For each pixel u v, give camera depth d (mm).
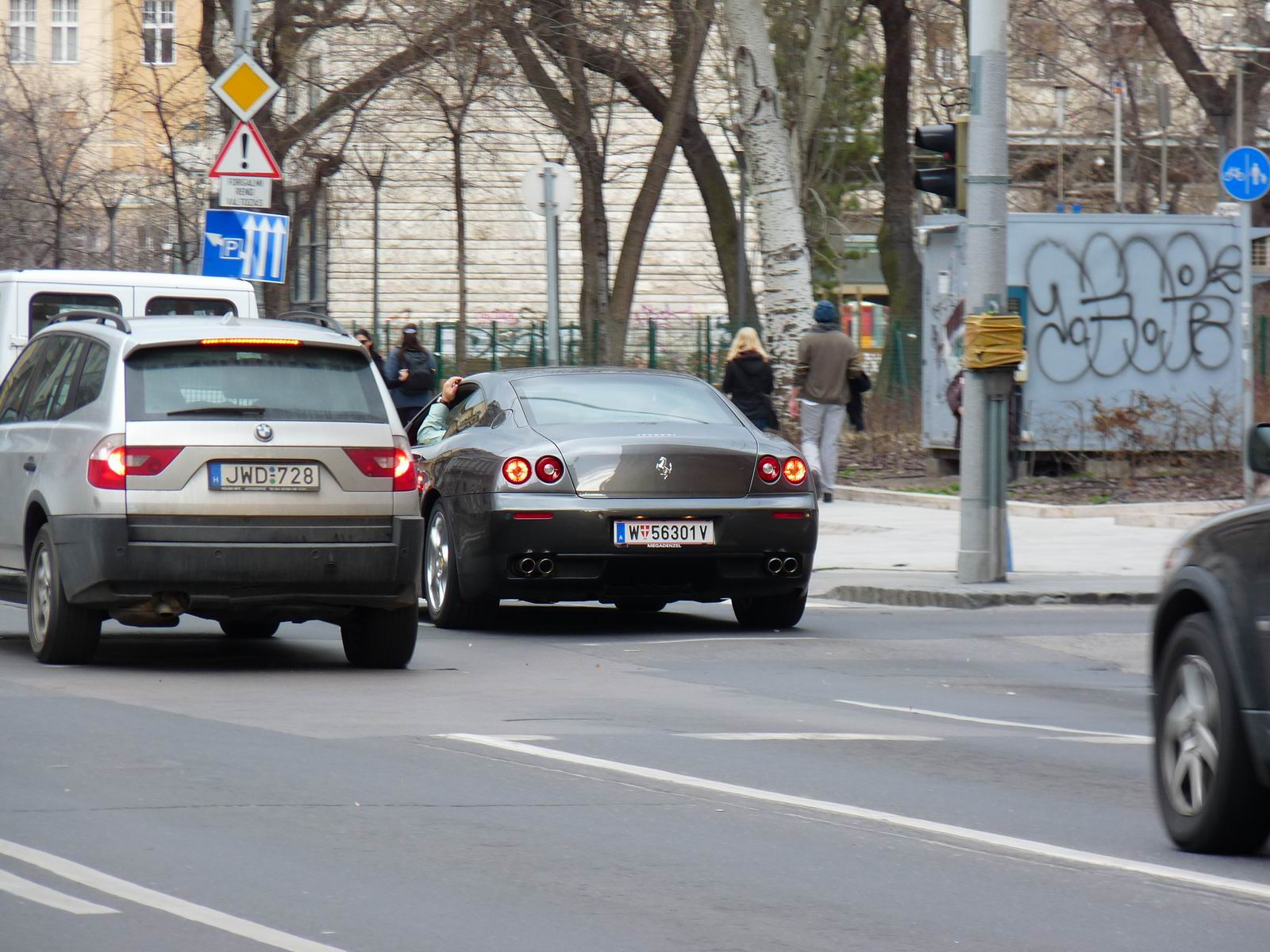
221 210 59000
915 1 113188
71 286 56688
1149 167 133750
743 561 39406
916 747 26984
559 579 38812
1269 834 19953
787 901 18000
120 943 16047
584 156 103312
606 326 96250
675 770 24703
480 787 23266
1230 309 76000
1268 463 20016
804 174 100125
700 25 90875
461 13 91000
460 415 43344
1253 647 19234
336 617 34781
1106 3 120312
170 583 32281
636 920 17172
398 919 17047
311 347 34031
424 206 144750
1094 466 73875
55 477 33375
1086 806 22984
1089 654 38594
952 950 16328
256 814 21375
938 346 77750
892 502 72438
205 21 90375
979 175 47312
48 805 21594
